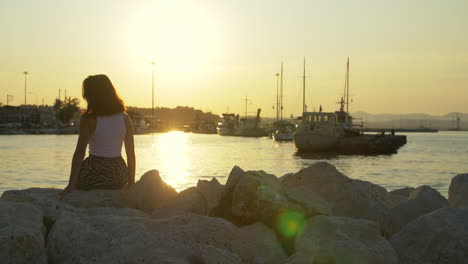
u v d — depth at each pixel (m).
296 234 4.13
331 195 5.13
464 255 3.50
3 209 3.41
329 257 3.56
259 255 3.71
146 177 5.12
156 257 3.01
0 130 139.38
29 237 2.99
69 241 3.20
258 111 146.25
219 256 3.32
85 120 5.07
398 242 3.90
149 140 113.19
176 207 4.47
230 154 57.03
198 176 29.64
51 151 57.16
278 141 105.38
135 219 3.79
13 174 29.66
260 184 4.28
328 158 52.62
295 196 4.47
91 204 4.75
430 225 3.83
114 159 5.20
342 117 73.38
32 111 173.12
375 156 57.12
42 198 4.04
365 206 5.00
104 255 3.07
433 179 30.56
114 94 5.19
